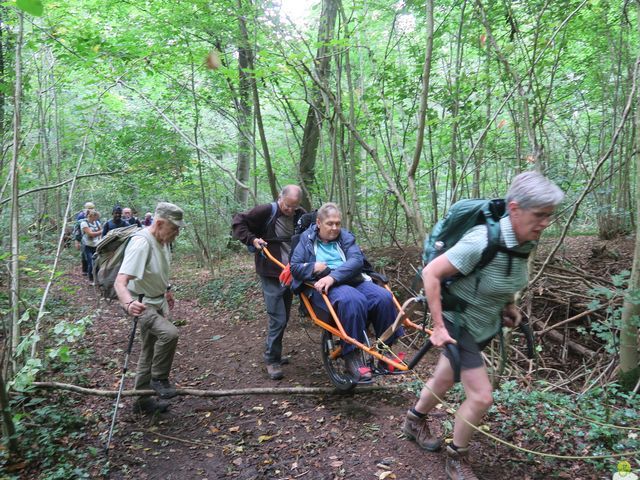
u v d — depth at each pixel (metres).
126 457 3.60
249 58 7.14
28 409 4.20
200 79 9.90
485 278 2.76
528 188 2.51
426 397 3.37
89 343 6.39
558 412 3.82
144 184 9.95
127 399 4.61
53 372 5.01
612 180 8.46
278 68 5.69
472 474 3.04
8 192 6.47
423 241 4.82
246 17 6.34
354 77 7.64
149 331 4.23
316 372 5.22
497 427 3.71
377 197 8.75
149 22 7.64
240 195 13.41
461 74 5.93
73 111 9.69
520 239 2.65
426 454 3.43
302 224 4.91
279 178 11.12
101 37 6.89
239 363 5.70
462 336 2.92
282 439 3.80
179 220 4.10
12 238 4.13
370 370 3.82
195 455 3.62
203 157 11.34
